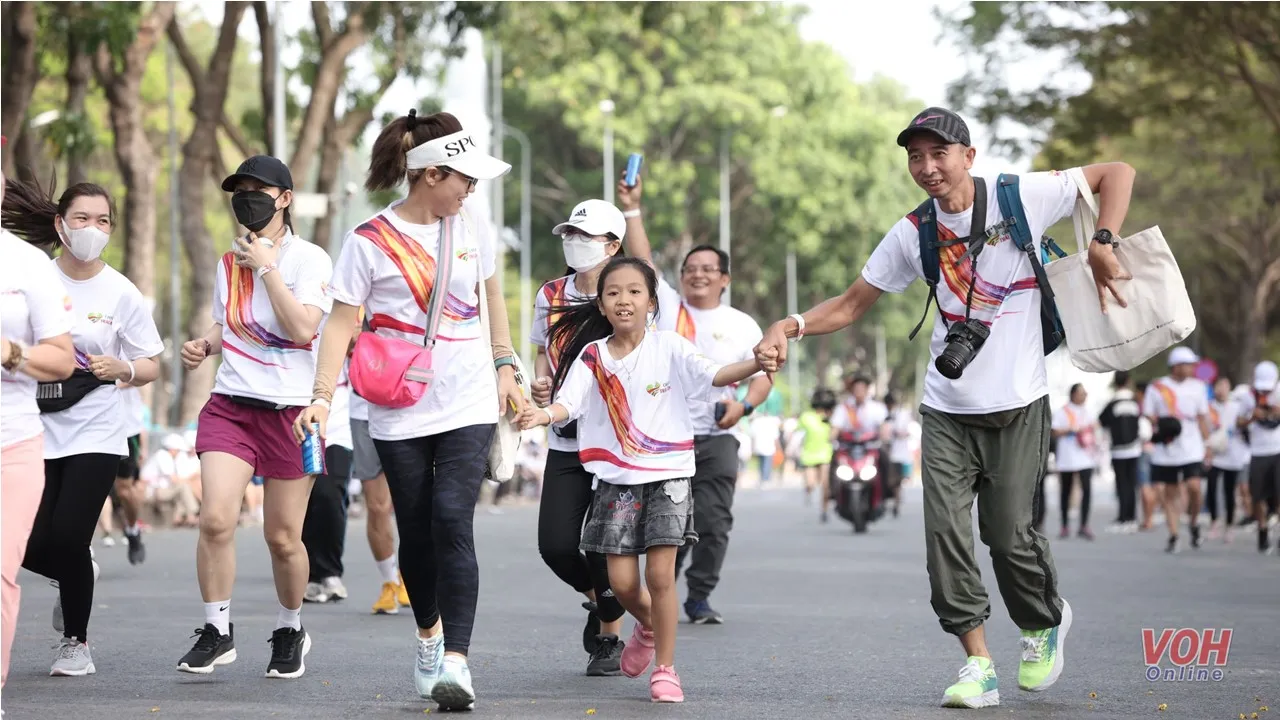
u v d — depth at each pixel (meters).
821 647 13.16
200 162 36.75
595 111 74.62
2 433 8.05
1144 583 19.98
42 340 8.09
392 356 9.48
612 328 11.17
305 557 10.88
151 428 37.03
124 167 35.53
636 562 10.43
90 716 9.24
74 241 10.75
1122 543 29.53
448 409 9.59
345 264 9.57
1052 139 37.94
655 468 10.13
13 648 12.67
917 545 27.89
